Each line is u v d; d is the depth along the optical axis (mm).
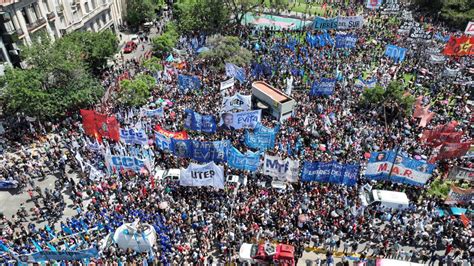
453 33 73938
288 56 60781
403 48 58938
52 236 30594
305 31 77000
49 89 45250
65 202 35500
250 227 30641
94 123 40500
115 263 27438
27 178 37906
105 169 37656
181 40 68750
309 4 97938
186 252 28781
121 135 39812
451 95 51500
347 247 29594
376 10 88062
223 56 58594
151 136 42469
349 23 73438
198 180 33156
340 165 33312
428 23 81688
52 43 50375
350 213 31734
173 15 86250
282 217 31125
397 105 45906
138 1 83125
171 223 30844
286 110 45438
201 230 30703
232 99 45156
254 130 40406
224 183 35000
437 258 29000
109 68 62219
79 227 31266
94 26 73375
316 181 35031
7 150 42750
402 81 55469
